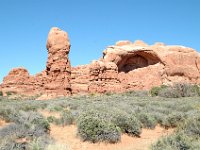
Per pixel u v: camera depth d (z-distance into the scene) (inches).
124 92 2760.8
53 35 2158.0
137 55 3550.7
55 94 1999.3
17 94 3021.7
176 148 364.8
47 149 386.6
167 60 3437.5
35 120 626.5
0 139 424.5
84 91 2709.2
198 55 3577.8
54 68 2066.9
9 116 617.0
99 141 540.7
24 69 3403.1
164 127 753.0
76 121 689.0
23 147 387.9
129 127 623.8
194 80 3388.3
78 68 3058.6
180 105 1041.5
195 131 472.1
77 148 500.1
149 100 1483.8
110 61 3400.6
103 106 950.4
